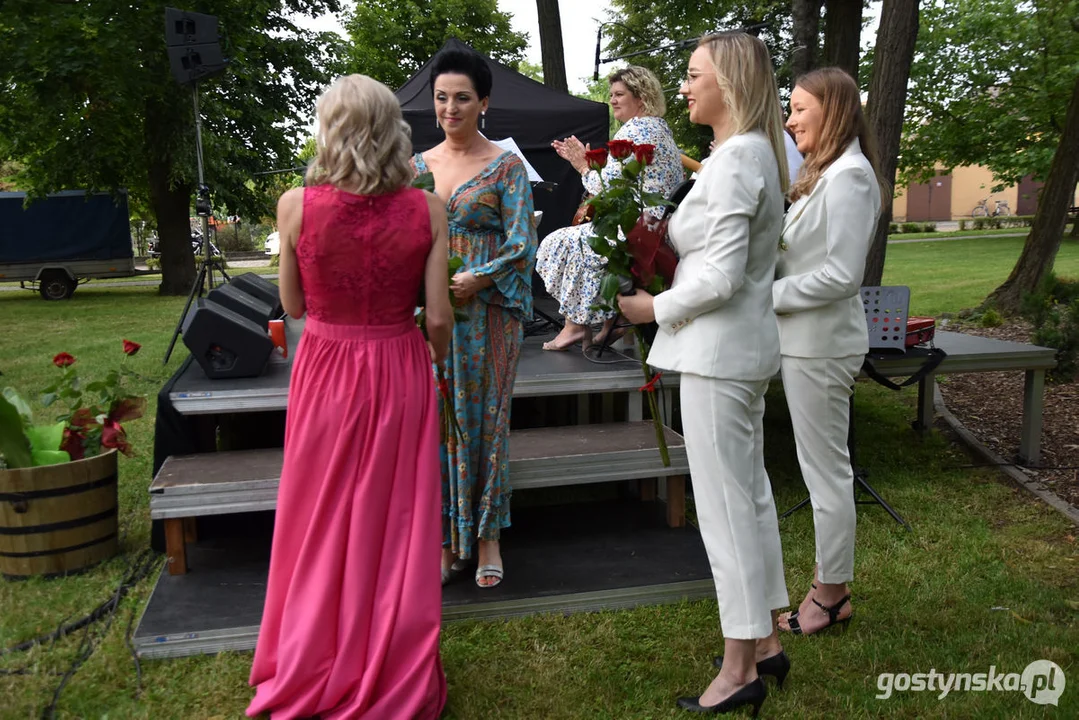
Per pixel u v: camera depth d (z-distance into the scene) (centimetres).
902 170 1775
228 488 287
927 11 1633
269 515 364
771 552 229
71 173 1417
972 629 268
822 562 259
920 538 342
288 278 216
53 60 1146
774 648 233
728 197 199
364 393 211
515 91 725
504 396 279
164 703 231
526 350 430
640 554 320
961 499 390
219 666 250
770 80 208
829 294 241
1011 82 1575
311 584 210
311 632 206
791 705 228
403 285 213
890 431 499
